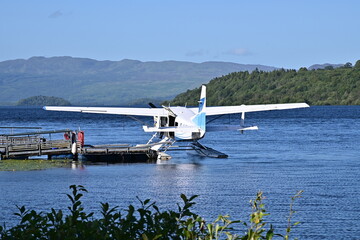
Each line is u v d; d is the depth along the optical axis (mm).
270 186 37938
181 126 51719
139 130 119562
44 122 170375
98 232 10875
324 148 68062
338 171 45688
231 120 179000
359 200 32594
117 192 35938
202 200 32938
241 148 69688
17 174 45062
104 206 12211
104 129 125125
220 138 90688
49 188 37562
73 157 55938
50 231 11148
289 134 98688
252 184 38875
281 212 29562
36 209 30438
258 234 11586
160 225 11828
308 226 26547
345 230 25812
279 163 51812
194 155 60062
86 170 47594
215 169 47438
